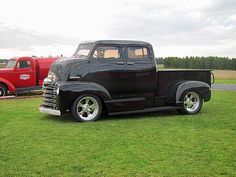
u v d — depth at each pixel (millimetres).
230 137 7762
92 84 9844
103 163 5914
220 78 37156
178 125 9211
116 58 10273
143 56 10664
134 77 10461
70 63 9852
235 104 13586
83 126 9094
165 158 6191
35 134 8078
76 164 5852
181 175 5359
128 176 5320
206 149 6766
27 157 6234
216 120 9945
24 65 18312
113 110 10156
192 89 11078
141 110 10594
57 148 6840
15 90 18000
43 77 18766
